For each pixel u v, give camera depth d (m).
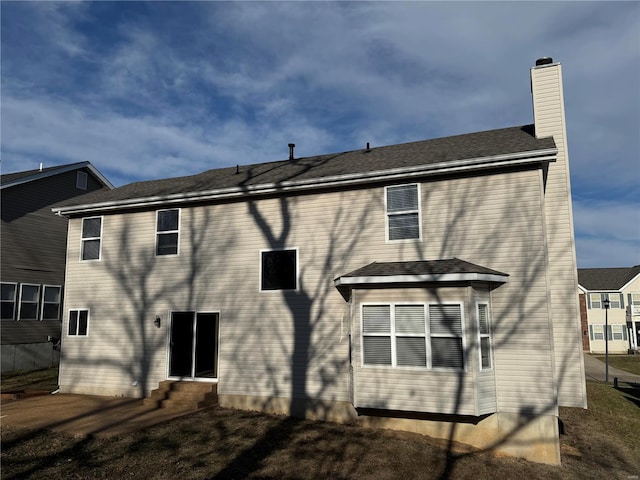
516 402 9.64
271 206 12.73
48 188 22.16
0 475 7.21
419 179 11.29
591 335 43.09
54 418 10.72
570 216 11.53
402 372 9.88
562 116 12.00
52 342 21.27
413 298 10.03
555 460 9.29
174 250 13.65
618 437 11.97
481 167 10.53
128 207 14.17
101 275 14.43
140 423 10.29
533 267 9.98
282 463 8.24
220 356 12.54
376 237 11.48
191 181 15.52
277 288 12.27
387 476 7.96
